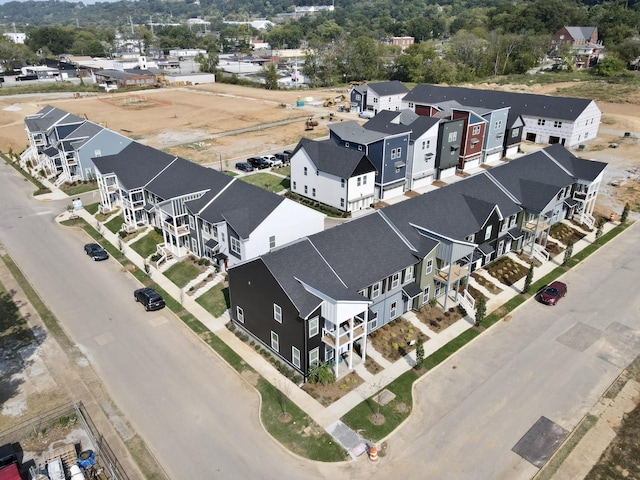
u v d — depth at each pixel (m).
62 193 69.50
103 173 59.22
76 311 41.31
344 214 59.16
